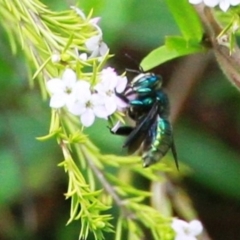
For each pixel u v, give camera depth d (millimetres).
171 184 290
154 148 245
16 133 343
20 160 344
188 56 358
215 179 357
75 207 224
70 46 225
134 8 321
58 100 220
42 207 361
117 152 304
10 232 355
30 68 248
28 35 230
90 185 236
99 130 303
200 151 357
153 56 248
